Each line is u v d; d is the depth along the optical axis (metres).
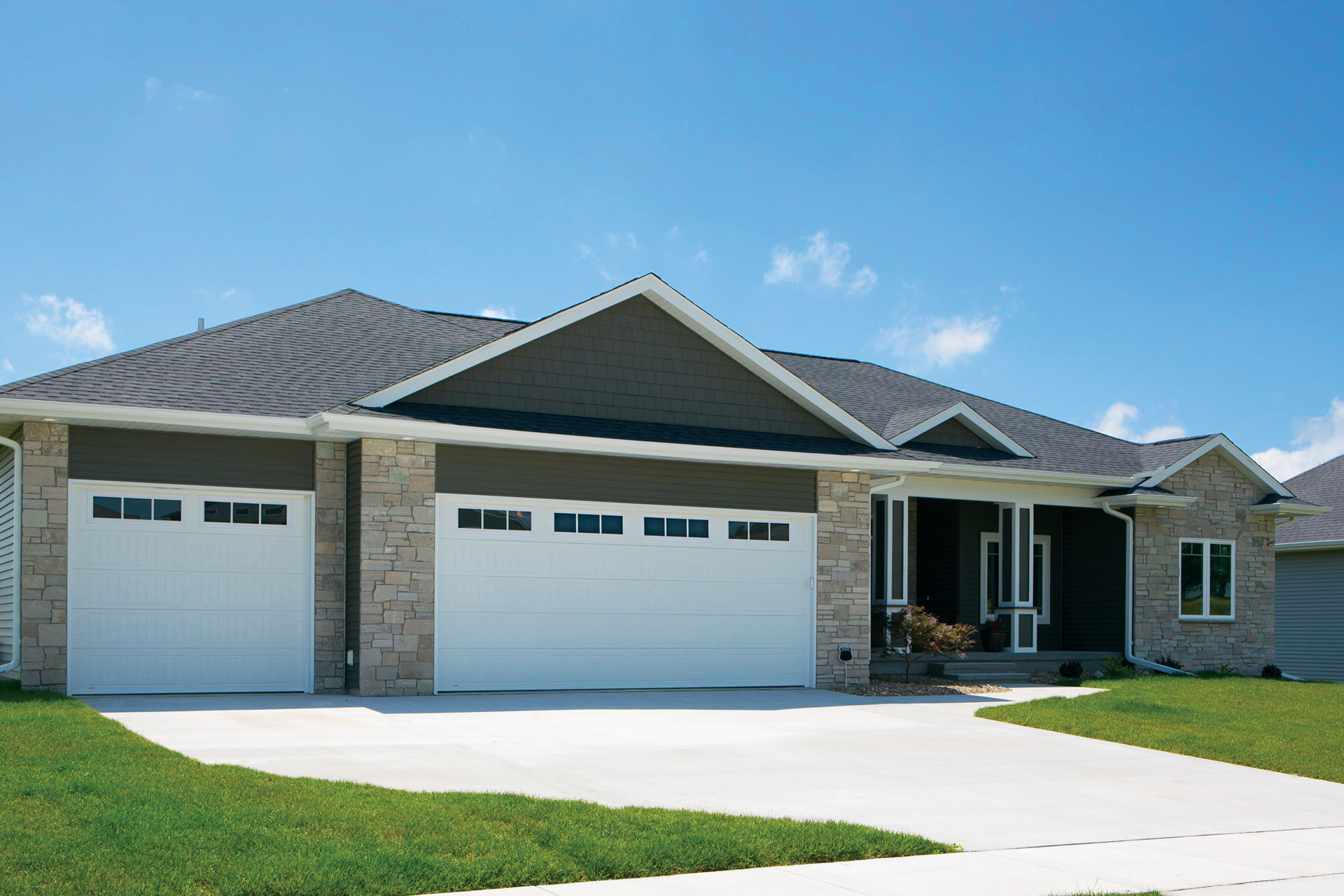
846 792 9.32
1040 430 24.02
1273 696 17.55
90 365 14.67
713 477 17.23
